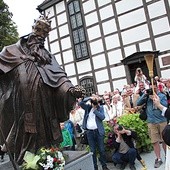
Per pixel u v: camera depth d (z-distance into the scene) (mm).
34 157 3107
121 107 7879
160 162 5520
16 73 3506
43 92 3514
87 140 6020
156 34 14469
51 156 3158
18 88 3480
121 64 15852
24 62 3543
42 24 3680
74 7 18266
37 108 3457
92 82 17422
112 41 16219
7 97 3598
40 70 3541
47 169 3068
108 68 16500
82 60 17906
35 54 3584
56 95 3627
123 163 5777
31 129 3420
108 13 16312
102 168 5715
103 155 5680
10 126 3627
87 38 17484
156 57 14406
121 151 5723
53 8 19625
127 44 15562
